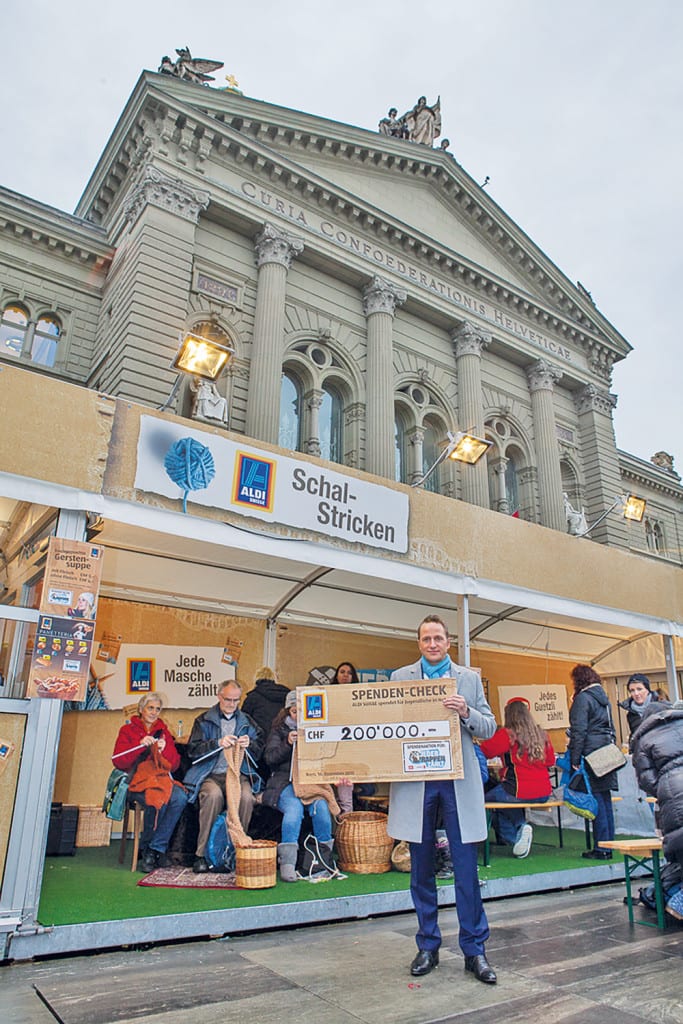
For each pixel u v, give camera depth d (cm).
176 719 864
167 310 1516
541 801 755
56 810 687
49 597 454
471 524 768
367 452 1811
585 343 2503
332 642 1032
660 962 404
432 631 419
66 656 448
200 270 1662
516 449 2266
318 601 895
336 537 650
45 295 1733
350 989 349
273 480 618
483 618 989
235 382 1630
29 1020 300
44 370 1681
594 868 670
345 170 2070
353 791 806
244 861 530
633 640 1120
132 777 616
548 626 1030
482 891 579
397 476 1972
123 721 828
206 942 437
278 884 552
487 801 754
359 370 1891
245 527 590
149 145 1645
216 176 1741
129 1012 312
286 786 623
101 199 1884
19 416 485
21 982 353
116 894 494
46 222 1730
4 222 1702
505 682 1202
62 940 399
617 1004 332
